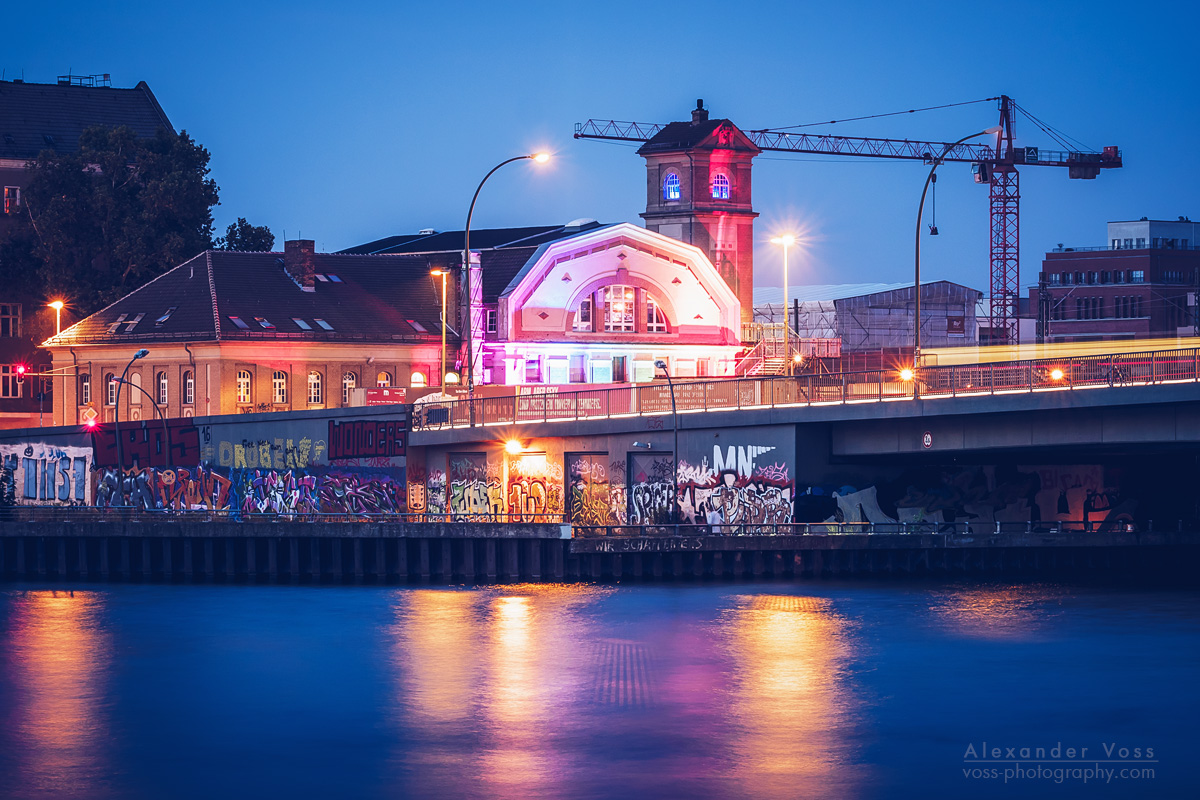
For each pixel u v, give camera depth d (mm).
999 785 37594
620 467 77875
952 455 70375
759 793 36875
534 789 37281
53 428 94938
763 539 70688
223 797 37094
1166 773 38594
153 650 56156
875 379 69500
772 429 71875
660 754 40281
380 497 85750
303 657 54219
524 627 59438
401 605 66000
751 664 51688
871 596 66000
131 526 77812
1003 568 73312
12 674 51844
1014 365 65438
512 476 82625
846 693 47250
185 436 91750
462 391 90562
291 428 88250
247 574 76188
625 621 60344
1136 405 62031
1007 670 50500
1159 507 78750
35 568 78938
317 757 40469
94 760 40531
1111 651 53594
